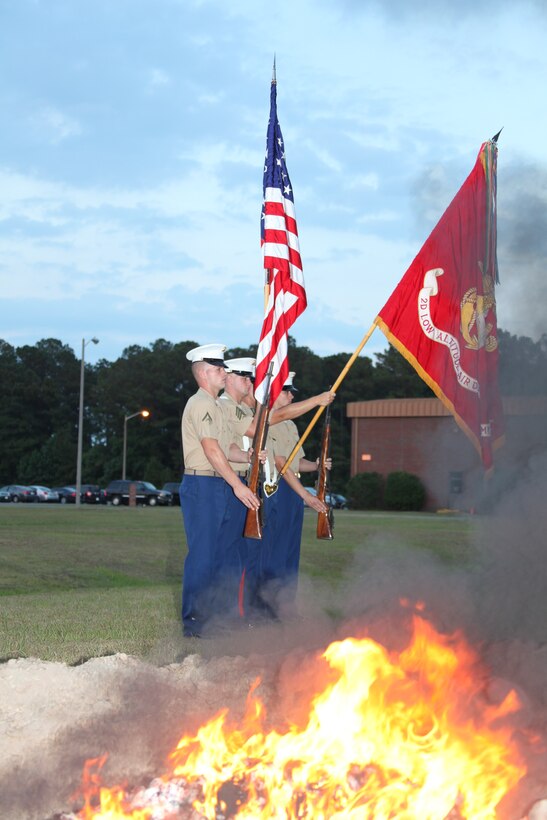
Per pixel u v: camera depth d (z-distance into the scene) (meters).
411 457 55.69
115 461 82.62
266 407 7.50
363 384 79.94
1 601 9.46
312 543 19.39
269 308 7.91
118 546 18.11
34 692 4.86
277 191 8.02
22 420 92.69
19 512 36.28
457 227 7.66
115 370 84.94
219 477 7.35
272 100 8.09
